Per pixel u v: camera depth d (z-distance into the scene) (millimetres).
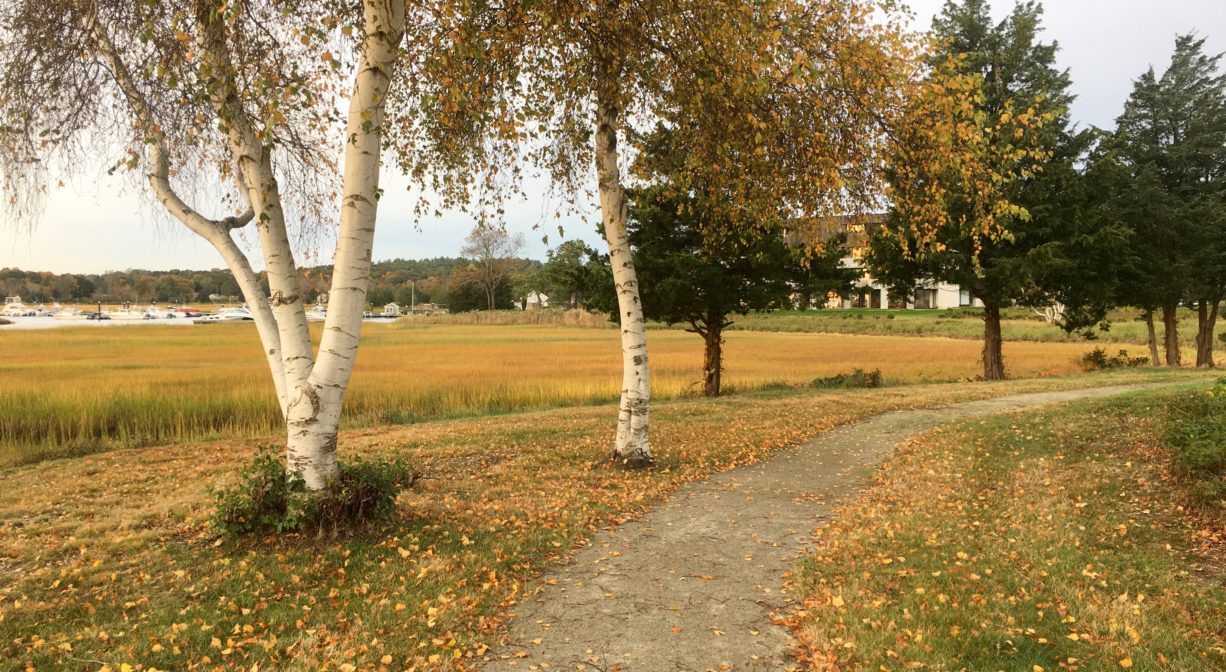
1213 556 5465
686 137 10438
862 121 8984
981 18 25172
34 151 6133
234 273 6520
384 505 6621
